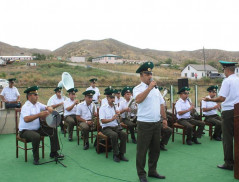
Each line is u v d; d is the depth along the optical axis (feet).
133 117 21.07
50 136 16.61
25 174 14.06
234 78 13.89
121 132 16.62
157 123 12.76
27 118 15.49
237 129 12.91
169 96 38.75
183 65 241.76
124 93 21.74
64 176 13.74
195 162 16.01
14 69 137.90
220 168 14.83
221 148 19.30
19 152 18.28
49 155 17.51
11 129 24.18
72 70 142.72
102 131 17.66
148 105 12.48
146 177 13.04
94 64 201.98
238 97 13.67
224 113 14.14
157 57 589.73
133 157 17.15
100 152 18.04
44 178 13.48
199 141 21.56
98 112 17.81
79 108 20.12
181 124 20.92
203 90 59.52
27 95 16.30
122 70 171.73
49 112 15.94
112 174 13.98
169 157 17.08
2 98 25.25
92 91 20.08
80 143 20.81
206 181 12.91
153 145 13.10
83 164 15.66
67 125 21.86
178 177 13.47
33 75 113.50
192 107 20.98
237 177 13.09
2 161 16.26
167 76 159.74
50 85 82.64
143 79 12.75
